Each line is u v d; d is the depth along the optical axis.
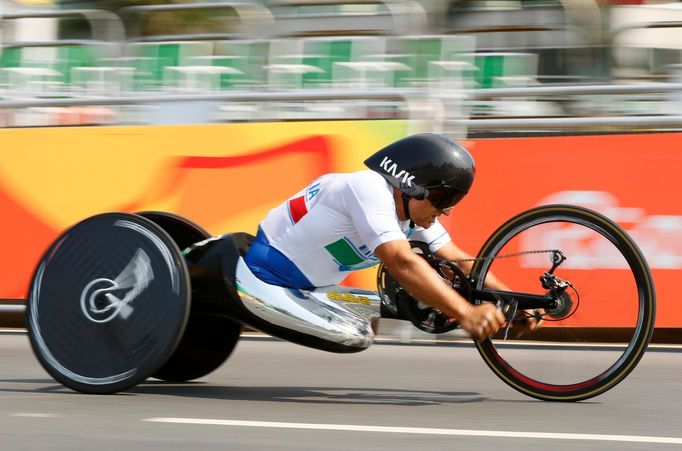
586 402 5.54
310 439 4.27
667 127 8.00
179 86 10.07
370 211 5.20
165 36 10.09
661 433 4.54
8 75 10.55
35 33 10.75
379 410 5.17
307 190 5.52
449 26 9.30
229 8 9.87
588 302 5.70
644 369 6.87
